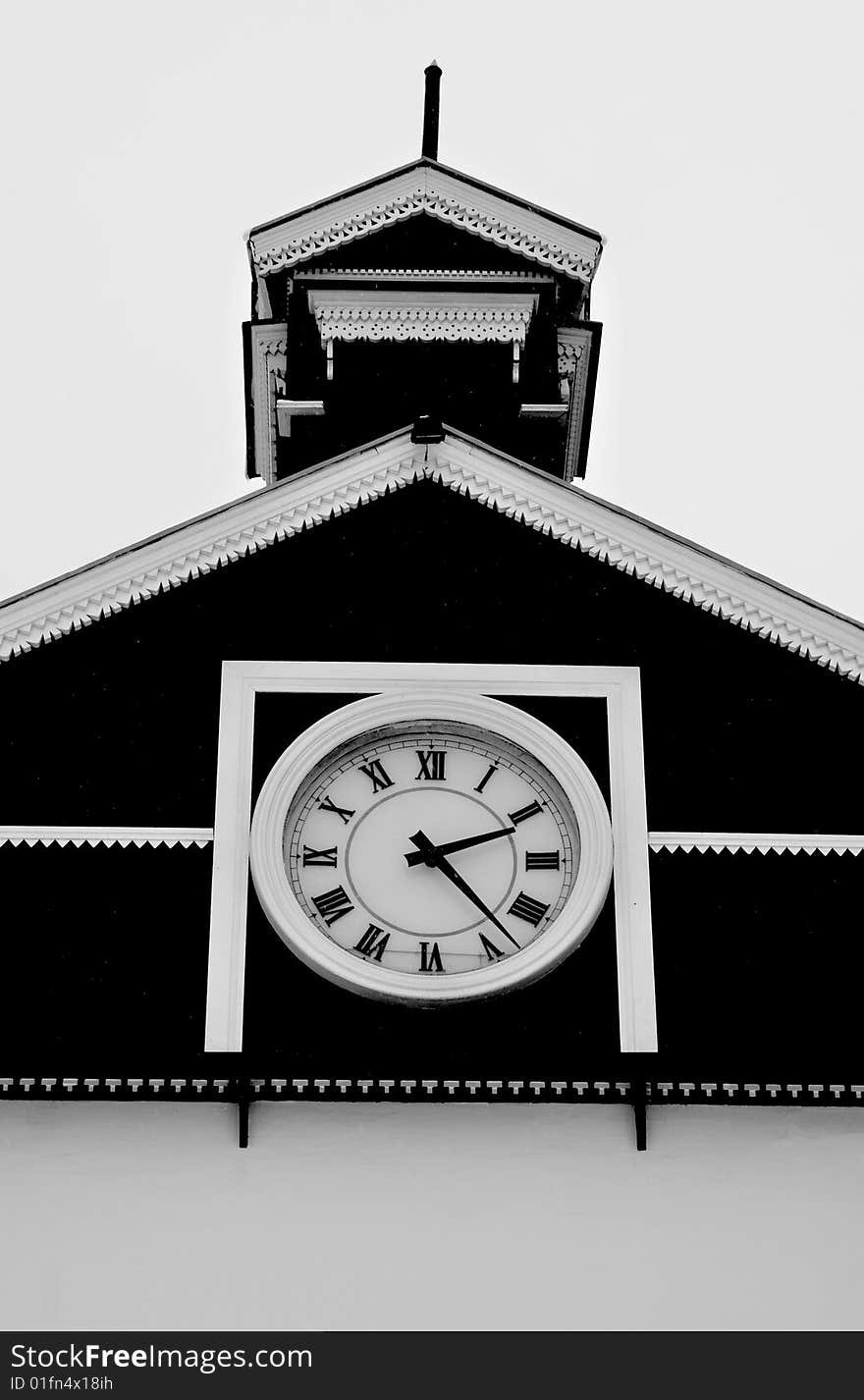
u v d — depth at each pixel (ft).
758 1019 59.52
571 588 66.69
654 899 61.26
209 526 66.95
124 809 62.18
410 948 59.82
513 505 67.97
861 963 60.59
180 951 60.03
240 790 62.54
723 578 66.49
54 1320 55.72
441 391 77.41
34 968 59.72
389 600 66.23
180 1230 57.06
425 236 82.33
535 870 61.31
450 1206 57.47
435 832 61.82
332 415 77.10
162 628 65.41
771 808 62.85
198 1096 58.29
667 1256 56.85
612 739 63.82
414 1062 58.49
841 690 65.00
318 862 61.21
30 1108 58.54
